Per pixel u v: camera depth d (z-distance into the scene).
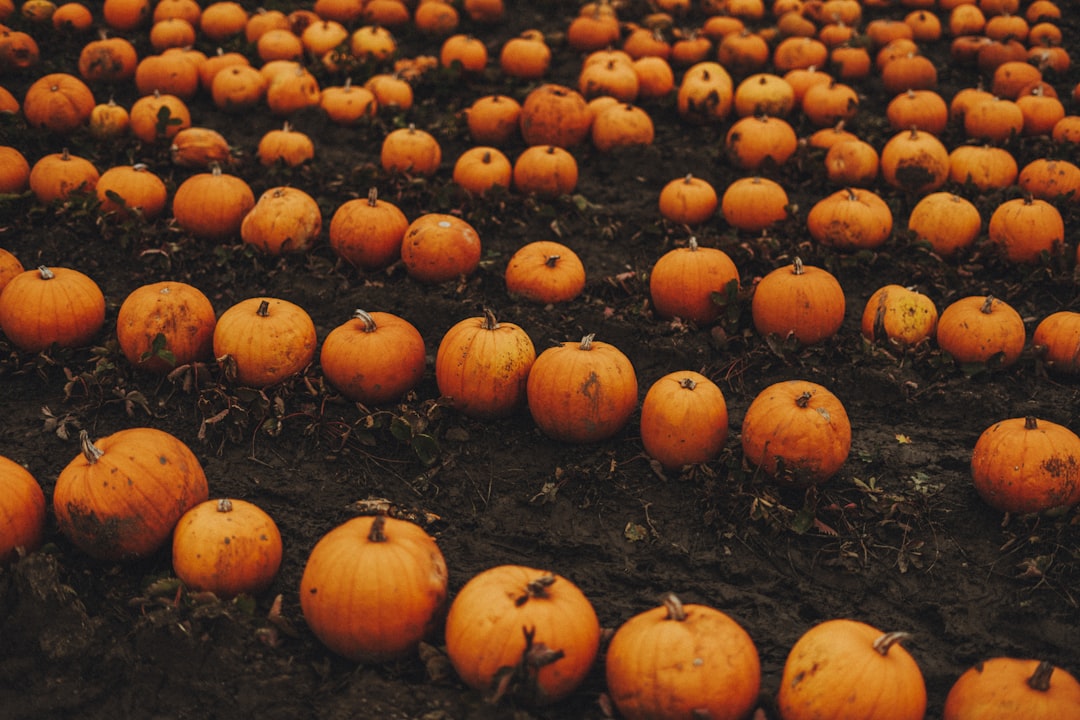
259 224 3.82
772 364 3.59
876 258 4.03
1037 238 3.92
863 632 2.68
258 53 5.46
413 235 3.76
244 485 3.19
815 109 4.91
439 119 4.91
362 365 3.29
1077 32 6.12
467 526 3.14
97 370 3.38
